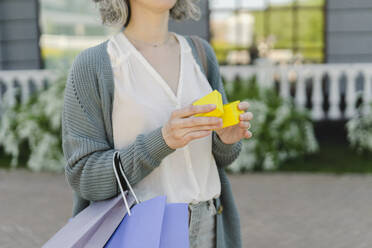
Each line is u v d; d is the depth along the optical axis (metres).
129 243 0.92
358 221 3.99
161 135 1.01
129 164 1.05
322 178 5.46
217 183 1.26
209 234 1.27
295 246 3.47
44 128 6.08
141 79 1.17
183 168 1.19
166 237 0.96
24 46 8.59
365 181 5.29
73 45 8.43
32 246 3.62
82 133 1.12
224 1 8.26
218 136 1.21
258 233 3.73
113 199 1.05
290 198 4.67
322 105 8.02
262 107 5.87
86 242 0.95
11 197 4.97
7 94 7.32
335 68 7.15
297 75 7.17
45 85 7.82
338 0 8.02
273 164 5.68
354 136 6.50
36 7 8.45
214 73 1.34
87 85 1.13
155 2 1.16
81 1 8.27
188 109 0.96
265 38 8.32
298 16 8.22
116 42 1.20
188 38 1.33
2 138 6.36
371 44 8.04
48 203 4.74
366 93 6.92
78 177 1.12
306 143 6.12
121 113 1.14
